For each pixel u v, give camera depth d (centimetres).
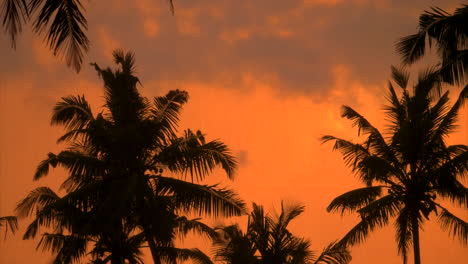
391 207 3722
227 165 3192
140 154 3170
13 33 1248
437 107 3625
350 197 3794
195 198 3114
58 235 3425
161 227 3058
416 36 2588
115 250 3300
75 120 3172
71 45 1337
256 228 2567
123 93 3200
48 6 1316
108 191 3106
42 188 3478
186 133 3259
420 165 3662
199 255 3569
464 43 2542
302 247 2570
